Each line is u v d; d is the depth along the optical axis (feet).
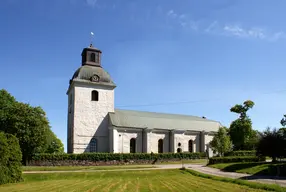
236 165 122.01
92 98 198.90
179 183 86.12
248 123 221.25
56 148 249.75
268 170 99.76
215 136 202.69
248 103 224.53
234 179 84.89
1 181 94.73
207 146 224.53
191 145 221.66
